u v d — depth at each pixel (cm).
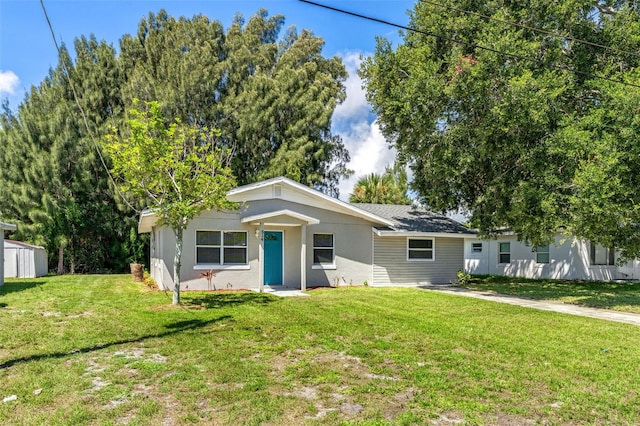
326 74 3422
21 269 1959
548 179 1221
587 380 527
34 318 875
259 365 566
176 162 1030
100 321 844
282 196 1542
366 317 918
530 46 1273
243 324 822
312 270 1594
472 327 827
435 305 1116
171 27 2941
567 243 1995
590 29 1388
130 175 1012
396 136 1802
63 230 2216
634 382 520
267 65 3228
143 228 1984
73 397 454
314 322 853
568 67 1396
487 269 2397
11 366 554
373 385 496
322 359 599
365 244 1683
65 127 2214
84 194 2275
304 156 2706
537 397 470
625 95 1067
